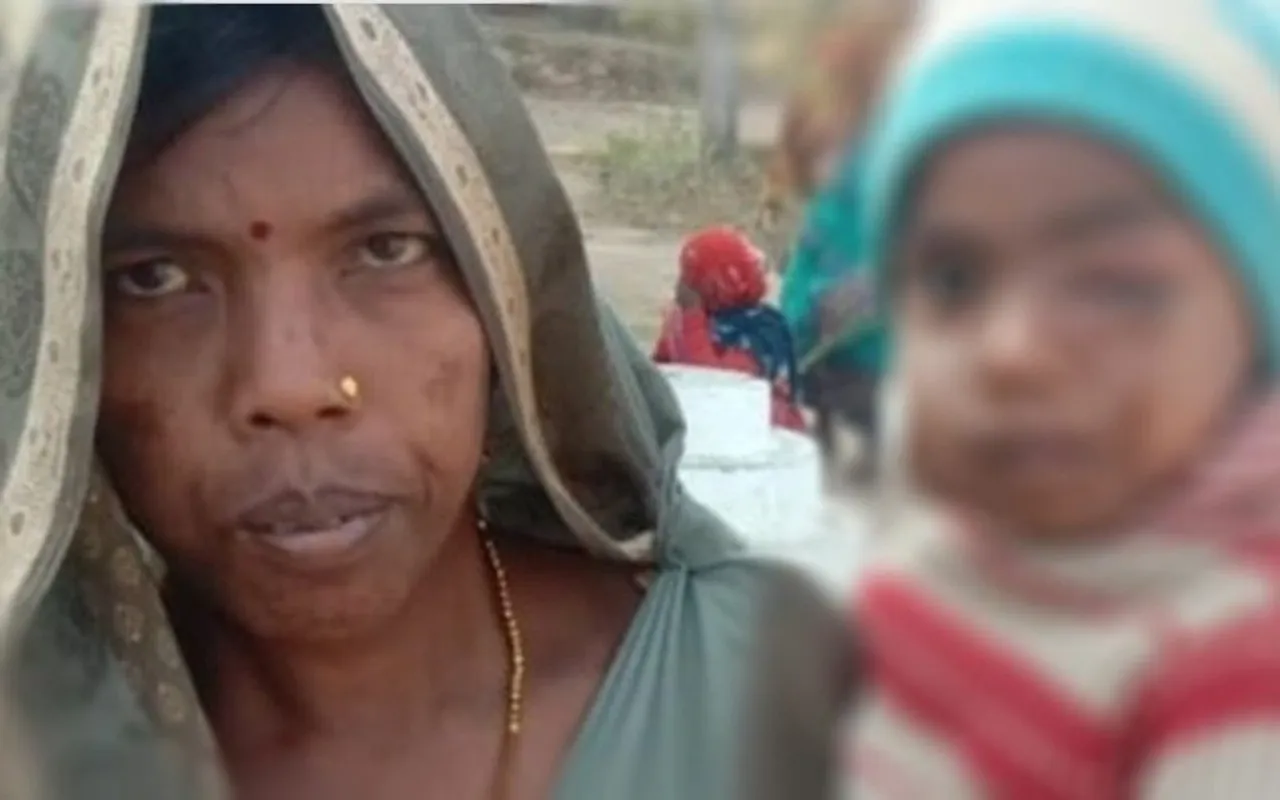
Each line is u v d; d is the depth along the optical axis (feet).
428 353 1.60
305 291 1.53
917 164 0.81
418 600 1.80
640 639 1.82
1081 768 0.83
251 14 1.53
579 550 2.07
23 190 1.60
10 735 1.69
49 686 1.73
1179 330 0.80
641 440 1.98
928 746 0.87
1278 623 0.81
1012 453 0.84
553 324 1.84
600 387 1.93
